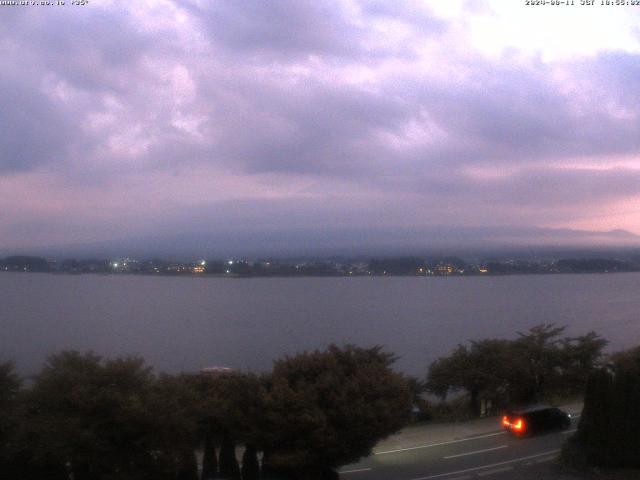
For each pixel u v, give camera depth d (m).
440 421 30.59
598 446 20.52
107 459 16.06
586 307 106.50
